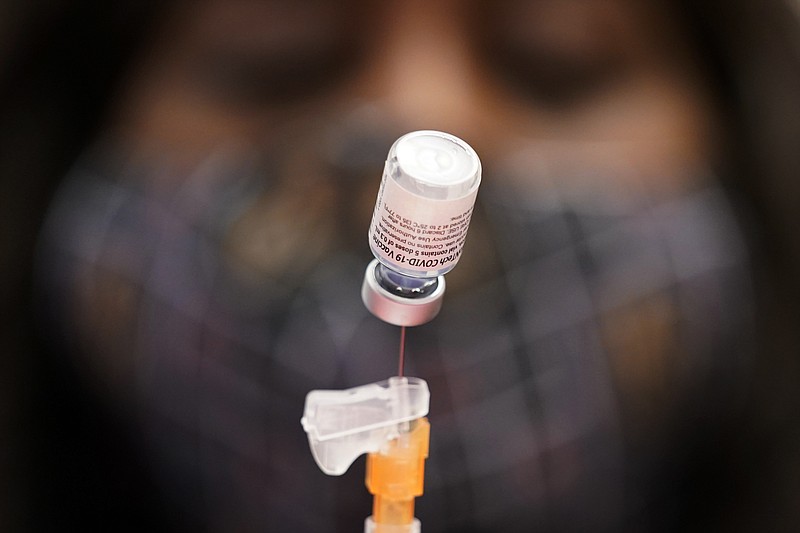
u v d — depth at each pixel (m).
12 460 1.32
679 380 1.31
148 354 1.29
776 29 1.19
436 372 1.29
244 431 1.30
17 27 1.16
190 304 1.28
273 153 1.28
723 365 1.32
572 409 1.30
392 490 0.53
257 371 1.29
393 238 0.43
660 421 1.32
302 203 1.28
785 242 1.29
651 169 1.30
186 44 1.26
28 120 1.25
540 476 1.32
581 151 1.29
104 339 1.30
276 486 1.32
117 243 1.28
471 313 1.29
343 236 1.28
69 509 1.37
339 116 1.28
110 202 1.28
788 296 1.31
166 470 1.34
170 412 1.31
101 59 1.27
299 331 1.28
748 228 1.30
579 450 1.31
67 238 1.28
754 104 1.27
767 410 1.34
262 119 1.29
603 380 1.29
